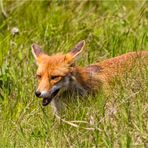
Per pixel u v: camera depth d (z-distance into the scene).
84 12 33.50
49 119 23.19
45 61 25.02
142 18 31.80
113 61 26.22
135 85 23.53
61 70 24.58
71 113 23.28
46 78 24.42
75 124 22.16
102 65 26.09
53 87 24.42
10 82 26.72
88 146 20.83
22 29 32.09
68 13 32.78
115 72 25.77
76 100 24.56
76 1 34.25
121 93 23.12
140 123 21.33
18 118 23.83
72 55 25.12
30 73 27.16
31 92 25.58
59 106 24.75
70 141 21.56
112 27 31.00
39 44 30.16
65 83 24.69
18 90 25.97
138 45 28.72
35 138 22.25
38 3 33.88
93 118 22.33
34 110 24.17
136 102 22.45
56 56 25.36
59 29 31.08
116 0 33.62
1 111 24.75
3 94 26.02
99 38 30.20
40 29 31.16
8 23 32.88
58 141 21.70
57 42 30.08
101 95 23.73
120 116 21.97
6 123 23.50
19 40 30.36
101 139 21.12
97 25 31.59
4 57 28.95
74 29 31.31
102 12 33.66
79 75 25.09
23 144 21.88
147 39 29.08
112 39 29.38
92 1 34.28
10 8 33.97
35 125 23.28
